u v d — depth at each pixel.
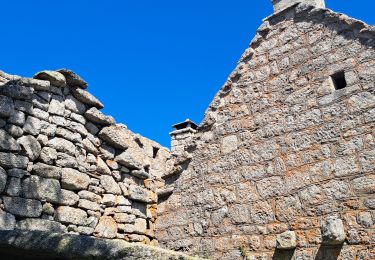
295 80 7.03
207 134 7.85
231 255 6.77
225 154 7.46
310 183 6.29
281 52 7.41
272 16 7.77
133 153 9.94
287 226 6.32
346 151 6.07
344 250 5.65
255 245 6.56
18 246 3.36
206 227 7.24
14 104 6.51
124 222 8.00
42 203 6.47
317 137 6.44
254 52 7.80
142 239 8.33
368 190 5.69
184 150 8.03
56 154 6.91
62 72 7.36
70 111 7.43
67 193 6.90
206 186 7.51
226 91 7.89
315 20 7.11
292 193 6.43
